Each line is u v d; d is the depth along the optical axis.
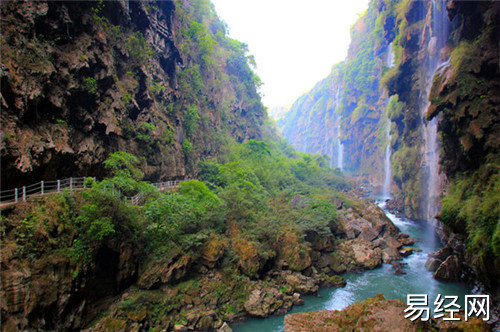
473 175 23.19
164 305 17.56
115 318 15.55
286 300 20.08
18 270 12.10
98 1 22.16
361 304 14.37
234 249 22.42
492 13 23.00
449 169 27.98
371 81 98.12
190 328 16.64
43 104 16.98
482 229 19.59
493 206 19.23
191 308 18.09
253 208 29.88
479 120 22.23
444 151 28.95
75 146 19.20
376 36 78.06
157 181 28.56
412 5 41.81
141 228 19.14
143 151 26.80
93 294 15.80
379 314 13.07
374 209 38.75
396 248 31.27
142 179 25.62
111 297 16.80
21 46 15.21
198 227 22.83
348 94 108.69
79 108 19.84
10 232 12.75
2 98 13.45
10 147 13.79
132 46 26.86
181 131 34.97
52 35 18.05
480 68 23.45
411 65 43.81
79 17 20.25
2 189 14.10
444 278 23.89
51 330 13.02
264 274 22.72
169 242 20.00
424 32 39.84
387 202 57.72
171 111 33.25
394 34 53.59
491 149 21.50
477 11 25.11
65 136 18.03
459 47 26.14
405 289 22.44
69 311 14.22
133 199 21.41
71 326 14.13
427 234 38.22
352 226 33.62
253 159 48.97
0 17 14.46
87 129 20.14
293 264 24.08
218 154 45.69
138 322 16.02
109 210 17.06
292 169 63.38
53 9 17.94
